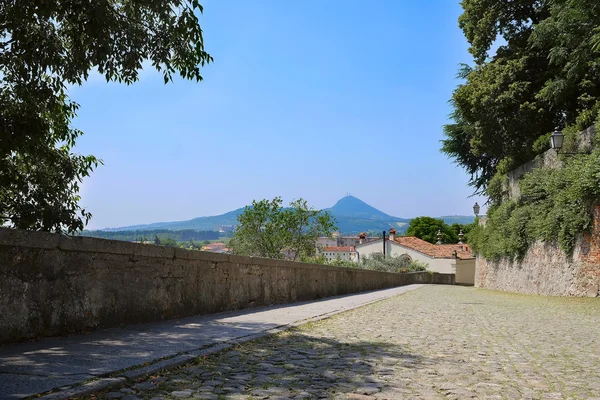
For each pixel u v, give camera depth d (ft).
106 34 21.81
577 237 65.21
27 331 18.44
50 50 22.02
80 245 20.88
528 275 87.40
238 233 94.02
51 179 27.07
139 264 25.02
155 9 21.94
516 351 22.18
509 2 93.45
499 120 92.68
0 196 26.12
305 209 94.58
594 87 77.15
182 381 14.52
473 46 101.14
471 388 14.99
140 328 23.61
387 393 14.19
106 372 14.16
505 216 96.68
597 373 17.44
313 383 15.15
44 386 12.34
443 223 351.87
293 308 42.55
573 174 61.00
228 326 26.73
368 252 252.62
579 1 63.16
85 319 21.26
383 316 39.04
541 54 87.61
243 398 13.10
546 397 14.07
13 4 19.58
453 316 39.65
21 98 23.34
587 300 57.88
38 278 18.98
